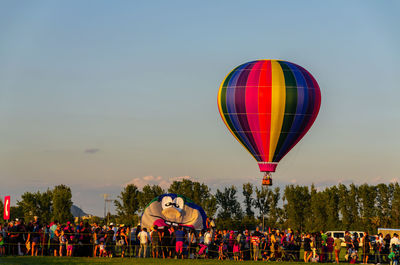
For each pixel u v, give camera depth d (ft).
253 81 193.36
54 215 328.29
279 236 141.59
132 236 149.07
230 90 196.34
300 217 353.31
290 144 197.06
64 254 129.29
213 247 140.36
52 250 130.00
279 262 128.06
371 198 353.10
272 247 140.05
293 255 142.10
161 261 119.65
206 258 137.90
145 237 130.52
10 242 124.88
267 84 191.72
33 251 124.47
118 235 132.46
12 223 132.05
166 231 132.67
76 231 128.98
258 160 200.23
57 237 127.24
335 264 129.18
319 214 348.59
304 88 192.54
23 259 113.80
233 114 196.34
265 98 190.49
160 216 169.58
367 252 144.56
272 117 191.83
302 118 193.26
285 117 192.03
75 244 126.93
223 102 198.70
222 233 145.48
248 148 200.64
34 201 339.57
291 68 196.85
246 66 200.85
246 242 138.21
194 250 141.08
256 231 139.85
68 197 331.36
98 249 133.49
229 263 119.85
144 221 169.07
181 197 171.94
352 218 351.87
